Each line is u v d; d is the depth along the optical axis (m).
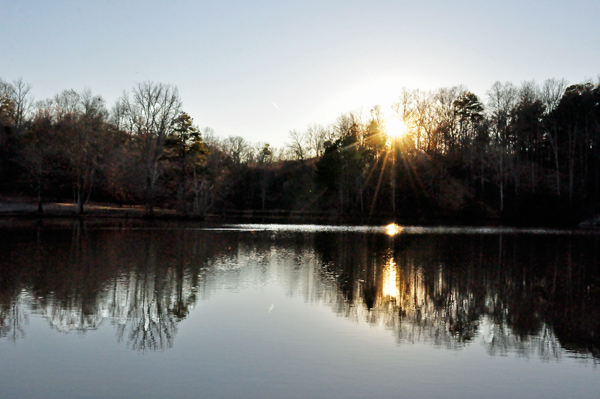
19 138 84.56
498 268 28.19
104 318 15.98
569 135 77.12
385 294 20.61
